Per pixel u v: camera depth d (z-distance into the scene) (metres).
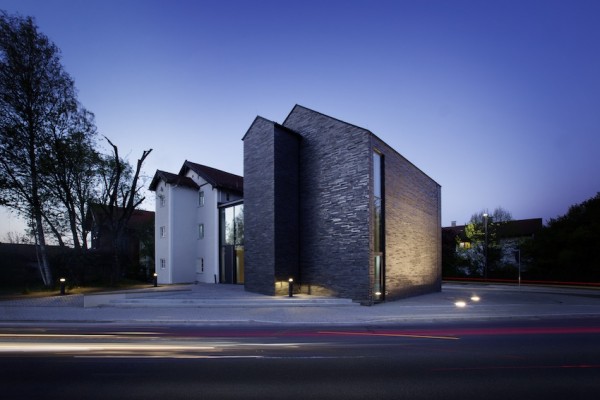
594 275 30.30
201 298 16.25
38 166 22.73
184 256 29.27
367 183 16.41
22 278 29.95
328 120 18.44
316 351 7.75
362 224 16.41
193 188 30.28
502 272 35.75
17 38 21.52
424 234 23.41
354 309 14.63
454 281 36.72
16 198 22.38
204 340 8.94
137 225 35.88
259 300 15.80
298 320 12.03
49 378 5.89
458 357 7.29
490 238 38.66
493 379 5.88
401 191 20.22
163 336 9.47
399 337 9.41
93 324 11.60
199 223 30.19
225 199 29.25
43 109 22.81
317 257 18.28
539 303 17.44
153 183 30.86
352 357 7.24
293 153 19.38
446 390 5.36
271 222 17.97
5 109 21.55
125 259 27.98
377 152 17.98
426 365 6.68
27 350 7.84
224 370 6.31
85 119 24.02
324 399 5.00
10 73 21.50
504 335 9.76
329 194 18.05
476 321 12.41
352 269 16.62
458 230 48.78
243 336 9.50
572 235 31.50
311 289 18.36
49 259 24.23
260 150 19.22
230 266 26.88
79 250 24.33
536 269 34.19
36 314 13.30
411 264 21.03
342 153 17.59
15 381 5.75
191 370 6.31
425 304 16.67
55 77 23.09
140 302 15.74
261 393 5.21
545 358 7.25
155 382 5.68
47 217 23.98
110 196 26.16
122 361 6.90
